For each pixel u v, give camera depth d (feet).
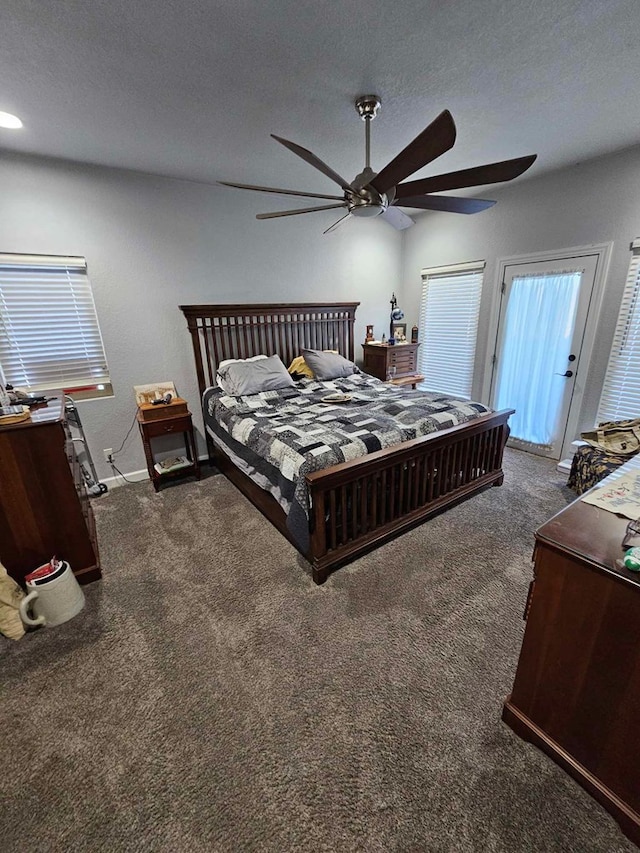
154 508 9.70
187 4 4.37
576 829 3.50
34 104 6.41
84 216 9.27
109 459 10.82
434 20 4.77
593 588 3.34
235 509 9.57
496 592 6.50
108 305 10.01
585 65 5.77
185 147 8.31
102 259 9.70
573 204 10.37
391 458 7.26
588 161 9.83
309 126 7.47
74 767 4.13
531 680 4.06
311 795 3.82
